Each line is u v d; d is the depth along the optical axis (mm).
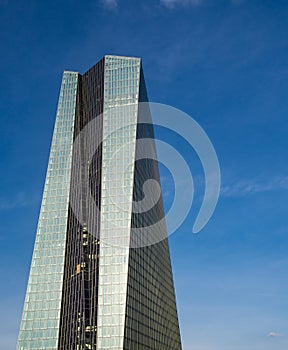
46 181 156750
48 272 139625
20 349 127062
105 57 174750
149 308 142375
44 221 149125
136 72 168250
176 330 183625
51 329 129125
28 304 134500
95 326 122938
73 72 180875
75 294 131875
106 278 127938
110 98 164000
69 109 171625
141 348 127000
